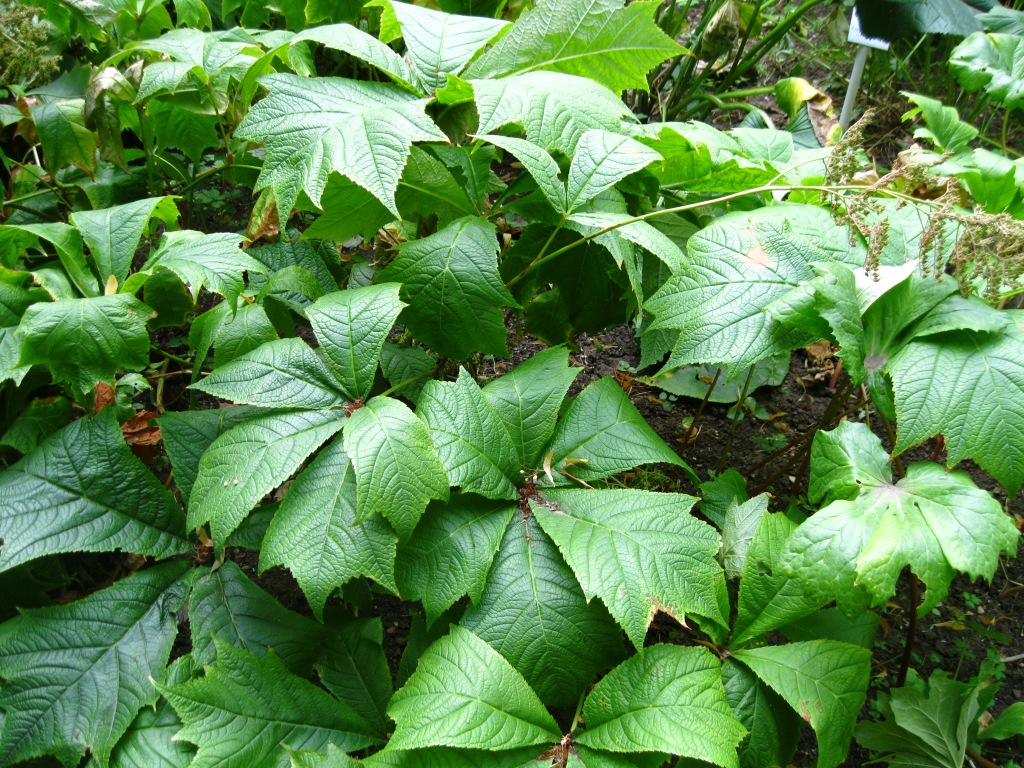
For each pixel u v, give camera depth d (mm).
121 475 1044
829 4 2578
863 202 1049
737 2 2066
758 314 1067
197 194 1836
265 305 1231
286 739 949
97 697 950
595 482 1215
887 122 2312
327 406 1009
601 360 1722
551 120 1086
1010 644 1319
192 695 924
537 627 973
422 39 1167
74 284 1102
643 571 955
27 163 1613
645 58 1233
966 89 1612
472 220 1135
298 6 1581
